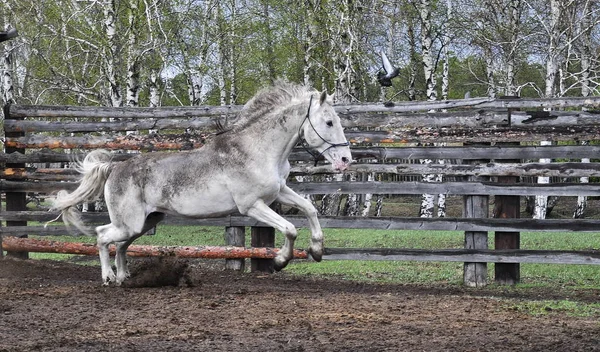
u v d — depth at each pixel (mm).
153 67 25562
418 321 8883
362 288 12352
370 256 13023
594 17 29516
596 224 12289
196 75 27547
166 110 14070
